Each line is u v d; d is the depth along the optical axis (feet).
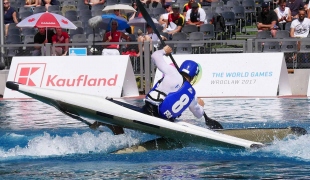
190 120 148.66
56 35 223.92
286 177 87.45
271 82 200.75
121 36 219.82
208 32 244.63
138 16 253.85
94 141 116.26
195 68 110.73
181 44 211.41
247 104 178.70
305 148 106.63
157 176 89.76
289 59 208.74
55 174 92.17
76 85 208.13
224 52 228.84
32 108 179.83
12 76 212.84
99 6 284.00
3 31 226.99
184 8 261.65
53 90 113.29
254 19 290.35
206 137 106.52
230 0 279.49
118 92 204.33
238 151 106.32
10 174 92.63
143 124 108.78
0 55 219.41
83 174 91.91
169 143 111.04
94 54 215.31
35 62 213.25
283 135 112.68
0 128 140.05
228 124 139.95
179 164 97.96
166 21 254.06
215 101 187.93
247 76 203.00
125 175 90.74
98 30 256.93
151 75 212.84
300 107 169.17
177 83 109.50
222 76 204.44
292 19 254.68
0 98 211.00
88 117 114.21
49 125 144.05
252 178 87.20
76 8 286.25
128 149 109.09
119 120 110.63
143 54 213.46
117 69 207.41
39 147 112.57
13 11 265.34
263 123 140.36
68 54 217.56
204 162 99.09
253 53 203.82
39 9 279.49
